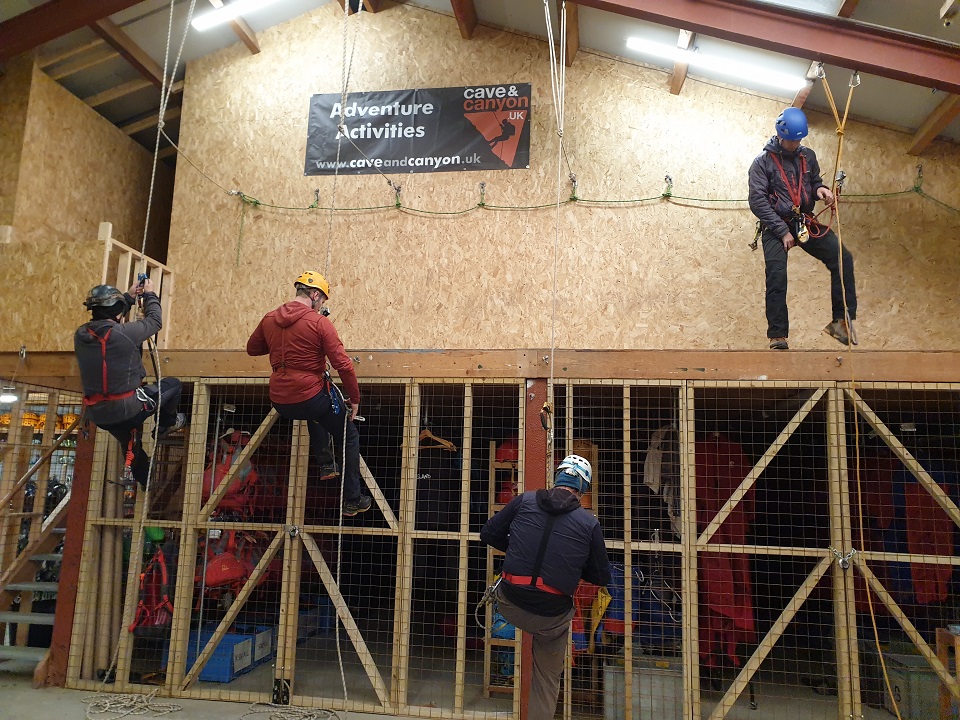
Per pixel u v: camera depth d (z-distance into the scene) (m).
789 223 5.23
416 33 7.21
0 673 5.48
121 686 5.06
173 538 5.99
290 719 4.59
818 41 5.10
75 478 5.38
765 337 6.30
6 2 6.22
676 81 6.59
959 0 4.49
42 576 6.73
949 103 5.76
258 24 7.37
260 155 7.21
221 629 5.05
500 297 6.65
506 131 6.91
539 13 6.64
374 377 5.14
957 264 6.20
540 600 3.81
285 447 6.56
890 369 4.61
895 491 5.38
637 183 6.68
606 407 5.32
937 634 4.63
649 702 4.71
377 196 6.98
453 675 5.52
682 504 4.69
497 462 5.37
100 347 4.53
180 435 6.44
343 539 6.64
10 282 6.09
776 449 4.66
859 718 4.33
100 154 7.56
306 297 4.61
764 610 6.18
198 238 7.13
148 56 7.32
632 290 6.51
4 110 6.75
